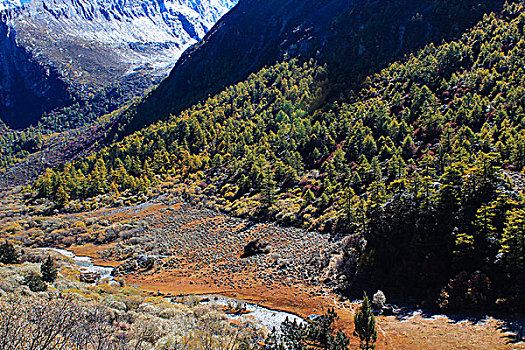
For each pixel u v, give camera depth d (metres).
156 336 22.25
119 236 77.50
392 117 104.50
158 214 92.00
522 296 25.53
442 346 22.22
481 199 34.19
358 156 92.62
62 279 38.84
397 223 37.97
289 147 114.56
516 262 27.20
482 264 29.94
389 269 36.38
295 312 34.03
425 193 37.97
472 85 101.25
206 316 29.69
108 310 25.08
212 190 106.69
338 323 29.67
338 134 110.62
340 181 84.50
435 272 32.47
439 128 86.94
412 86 112.06
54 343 11.86
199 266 54.62
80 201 115.81
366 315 20.83
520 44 106.06
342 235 54.66
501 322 24.27
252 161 111.06
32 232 81.75
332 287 38.72
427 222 35.53
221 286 44.50
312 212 71.75
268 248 56.75
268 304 36.62
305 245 55.22
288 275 44.81
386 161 82.56
